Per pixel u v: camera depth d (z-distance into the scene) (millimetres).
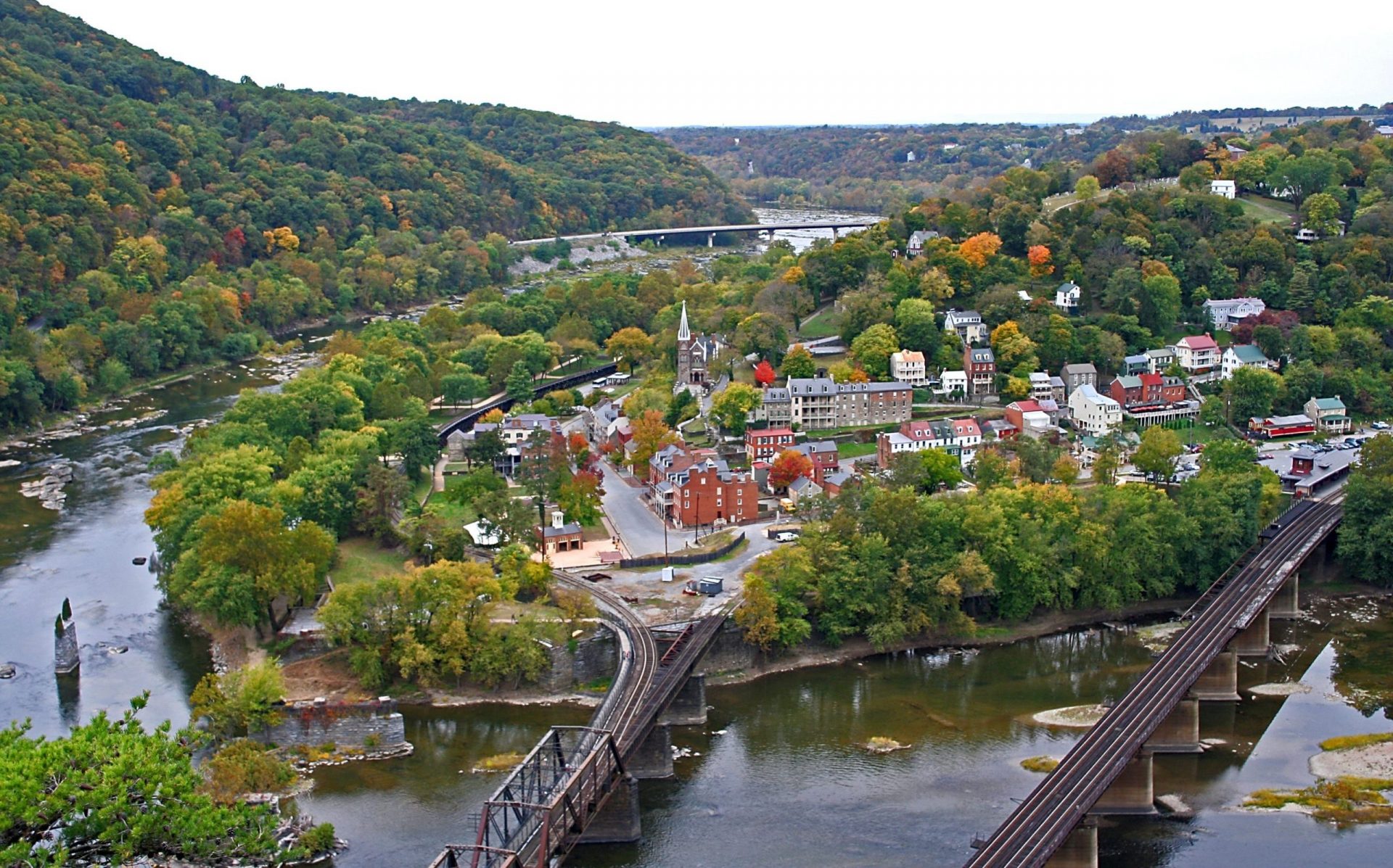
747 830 181500
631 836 178125
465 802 187000
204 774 187750
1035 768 199625
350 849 172625
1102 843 178625
